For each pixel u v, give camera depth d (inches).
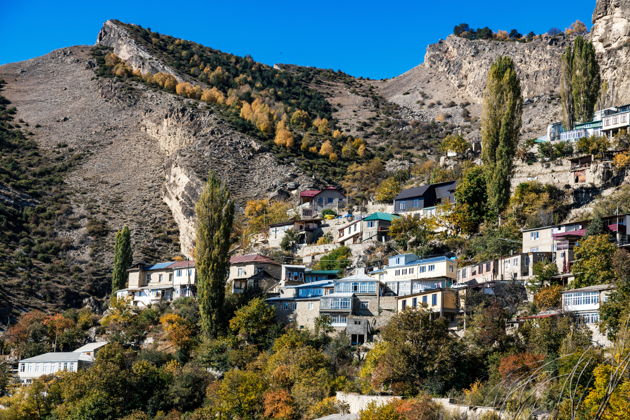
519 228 5620.1
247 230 7755.9
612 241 4702.3
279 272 6077.8
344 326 5049.2
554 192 5959.6
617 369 1491.1
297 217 7632.9
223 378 4702.3
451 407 3344.0
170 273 6594.5
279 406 4074.8
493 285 4623.5
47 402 4640.8
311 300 5201.8
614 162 5816.9
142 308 6122.1
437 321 4055.1
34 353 5649.6
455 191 6333.7
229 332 5221.5
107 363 4699.8
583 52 7273.6
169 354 5221.5
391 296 5093.5
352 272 5826.8
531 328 3954.2
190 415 4286.4
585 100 7190.0
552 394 2333.9
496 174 6008.9
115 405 4421.8
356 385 4114.2
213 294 5354.3
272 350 4864.7
